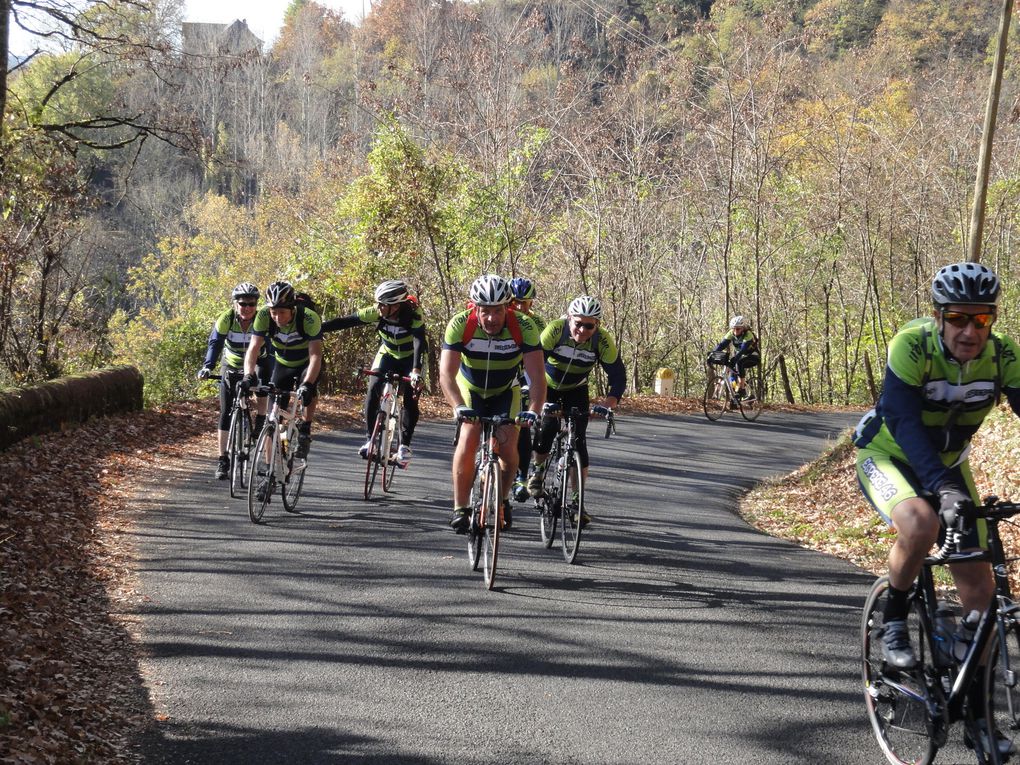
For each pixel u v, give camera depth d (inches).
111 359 740.7
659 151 1322.6
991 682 133.8
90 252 794.8
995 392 142.6
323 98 2156.7
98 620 215.9
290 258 976.9
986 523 139.0
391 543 297.1
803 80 1261.1
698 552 309.3
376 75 1905.8
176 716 167.3
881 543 340.5
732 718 172.1
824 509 415.5
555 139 1200.8
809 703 179.8
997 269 1212.5
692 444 629.0
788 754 158.4
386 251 944.3
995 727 133.2
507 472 252.7
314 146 2003.0
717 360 793.6
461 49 1255.5
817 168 1373.0
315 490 383.2
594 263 1251.2
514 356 260.5
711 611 238.7
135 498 350.0
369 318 366.9
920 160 1280.8
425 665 194.4
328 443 525.0
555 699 178.7
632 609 237.8
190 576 253.6
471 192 1001.5
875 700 159.6
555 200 1183.6
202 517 323.9
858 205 1307.8
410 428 376.8
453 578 259.9
